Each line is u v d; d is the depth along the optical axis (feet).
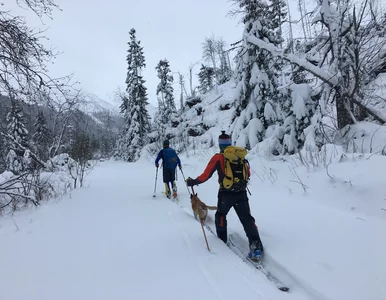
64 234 15.90
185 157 63.67
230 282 10.17
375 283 9.03
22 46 21.22
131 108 112.27
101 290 9.83
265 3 35.73
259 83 36.01
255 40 31.32
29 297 9.47
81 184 33.73
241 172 13.43
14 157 29.81
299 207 17.04
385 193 14.87
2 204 23.52
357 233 12.51
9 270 11.57
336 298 8.71
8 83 21.79
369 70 26.20
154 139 100.12
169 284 10.10
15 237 15.56
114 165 74.69
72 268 11.64
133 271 11.23
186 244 13.96
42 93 22.71
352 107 27.17
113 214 20.12
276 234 14.02
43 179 28.43
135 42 111.75
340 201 16.43
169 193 26.63
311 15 28.96
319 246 12.08
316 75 26.99
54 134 39.86
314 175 20.38
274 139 32.73
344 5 26.07
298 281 10.12
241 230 15.42
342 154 20.48
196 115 96.37
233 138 37.91
